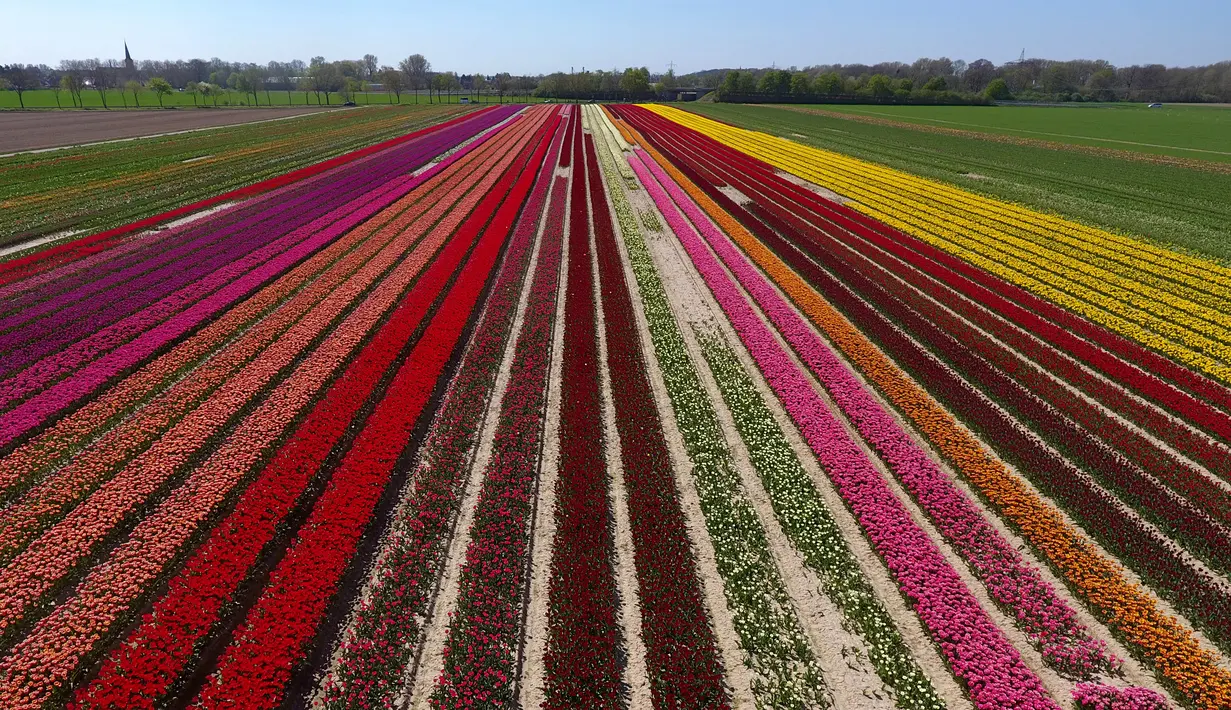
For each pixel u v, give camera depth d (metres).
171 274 28.73
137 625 12.03
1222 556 13.45
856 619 12.23
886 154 69.06
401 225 37.28
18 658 10.92
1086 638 11.80
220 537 13.34
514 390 19.53
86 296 26.30
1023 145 76.81
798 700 10.67
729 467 16.47
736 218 42.16
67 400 18.55
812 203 45.81
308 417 17.73
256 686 10.40
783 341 24.33
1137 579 13.14
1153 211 43.31
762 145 77.88
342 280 28.61
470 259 31.61
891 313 26.12
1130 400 19.67
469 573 12.79
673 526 14.09
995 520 14.94
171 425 17.75
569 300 27.06
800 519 14.39
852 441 17.38
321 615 11.75
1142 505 15.02
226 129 88.12
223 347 22.81
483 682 10.73
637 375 20.86
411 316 24.58
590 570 12.85
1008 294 28.69
